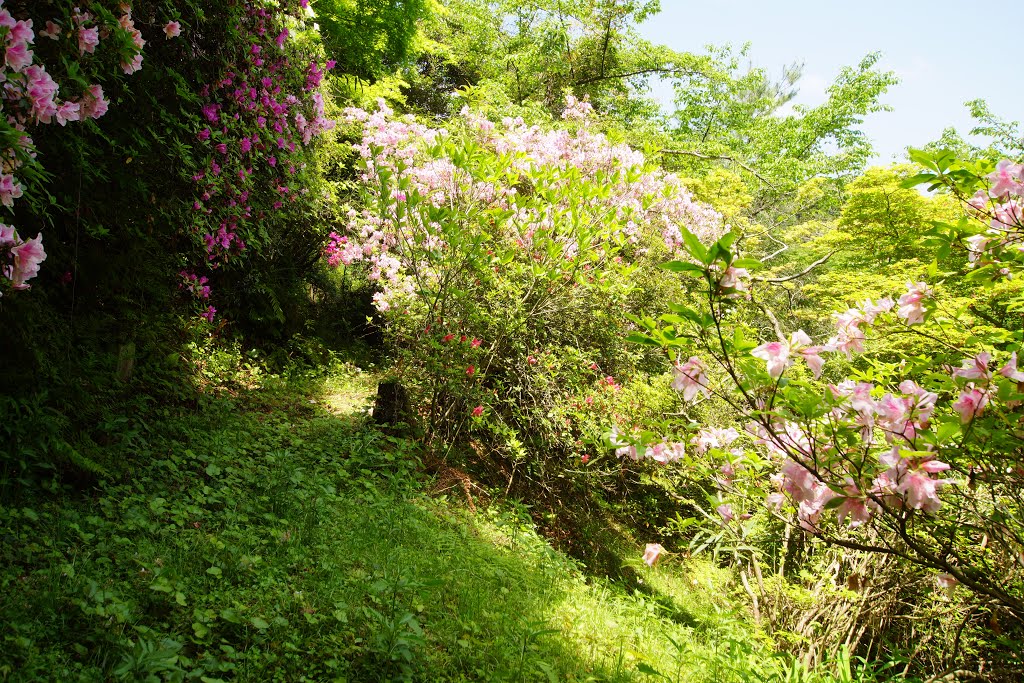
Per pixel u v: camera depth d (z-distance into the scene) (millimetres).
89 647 2443
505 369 6980
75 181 4059
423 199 6438
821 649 4922
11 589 2576
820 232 14055
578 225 6719
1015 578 3734
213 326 6852
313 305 10336
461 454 6562
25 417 3445
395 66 17078
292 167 6336
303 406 6883
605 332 7738
